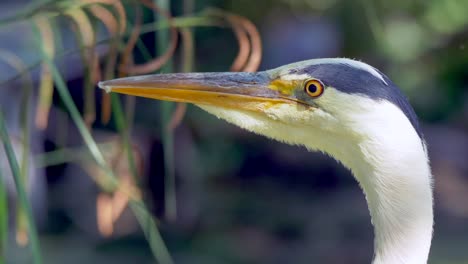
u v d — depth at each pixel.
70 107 5.18
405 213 4.91
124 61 5.62
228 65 15.42
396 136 4.90
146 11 9.30
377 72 5.08
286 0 14.34
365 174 5.08
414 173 4.88
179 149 15.87
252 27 5.82
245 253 15.20
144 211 5.55
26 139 5.78
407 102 5.07
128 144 5.77
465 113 17.80
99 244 14.91
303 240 15.93
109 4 5.69
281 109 5.24
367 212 17.23
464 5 13.25
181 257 14.84
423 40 13.87
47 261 13.87
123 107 10.02
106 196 6.07
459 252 14.70
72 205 15.63
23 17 5.48
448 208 17.34
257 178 17.98
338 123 5.08
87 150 6.49
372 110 4.94
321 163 18.47
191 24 5.82
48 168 15.75
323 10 14.43
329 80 5.08
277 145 18.16
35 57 9.58
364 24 13.75
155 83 5.30
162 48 5.84
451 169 18.75
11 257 13.32
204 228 16.02
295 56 16.69
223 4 13.90
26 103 5.78
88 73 5.82
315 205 17.45
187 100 5.31
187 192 15.96
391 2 13.20
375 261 5.05
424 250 4.92
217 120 16.22
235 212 16.56
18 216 5.78
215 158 16.98
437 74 15.02
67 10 5.48
